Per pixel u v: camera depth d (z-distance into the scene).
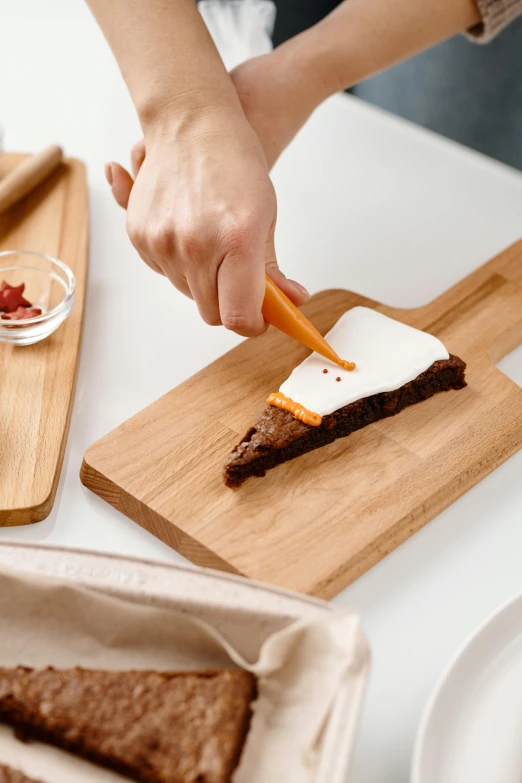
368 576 0.69
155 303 0.83
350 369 0.76
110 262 0.86
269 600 0.61
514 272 0.86
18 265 0.84
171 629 0.62
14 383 0.75
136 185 0.76
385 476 0.72
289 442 0.72
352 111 1.01
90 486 0.72
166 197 0.74
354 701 0.58
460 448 0.74
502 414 0.76
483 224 0.91
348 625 0.59
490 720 0.61
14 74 1.04
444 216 0.92
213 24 0.99
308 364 0.77
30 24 1.11
